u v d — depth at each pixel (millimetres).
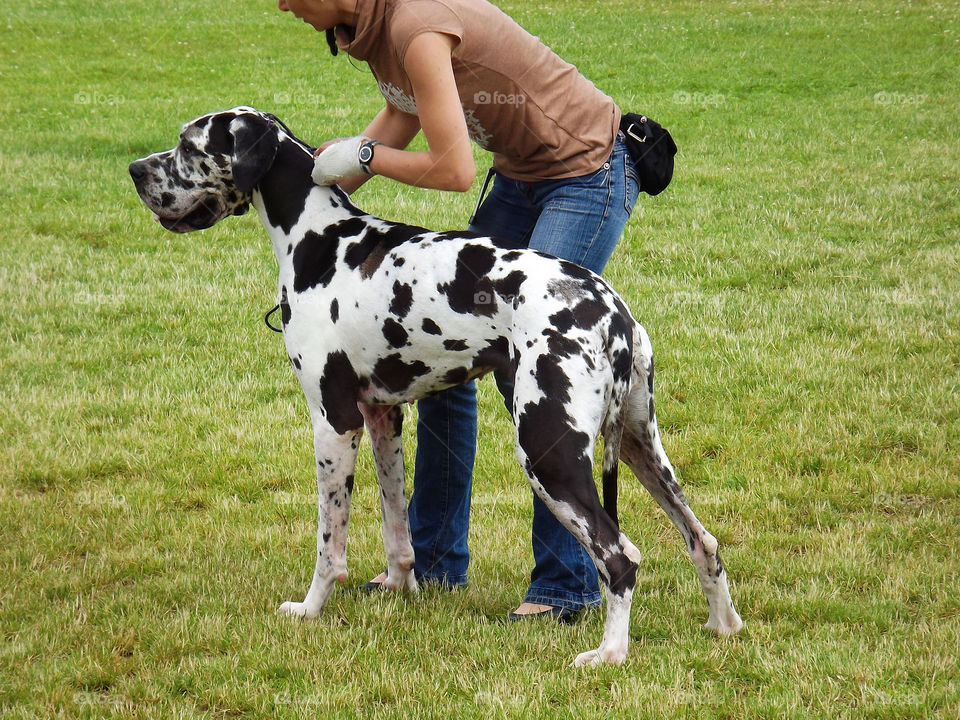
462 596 4371
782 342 7270
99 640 3971
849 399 6363
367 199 11195
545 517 4137
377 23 3604
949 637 3859
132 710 3502
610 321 3551
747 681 3670
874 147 13188
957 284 8242
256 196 4148
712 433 6070
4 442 6055
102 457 5902
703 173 12266
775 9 24141
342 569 4102
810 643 3855
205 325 8000
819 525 5051
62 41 21359
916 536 4844
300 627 4020
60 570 4617
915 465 5547
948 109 15078
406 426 6336
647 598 4328
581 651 3834
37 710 3514
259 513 5332
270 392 6879
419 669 3721
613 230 4008
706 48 20203
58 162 13016
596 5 25094
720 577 3875
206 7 25484
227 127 4039
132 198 11586
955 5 23578
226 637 3967
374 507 5402
